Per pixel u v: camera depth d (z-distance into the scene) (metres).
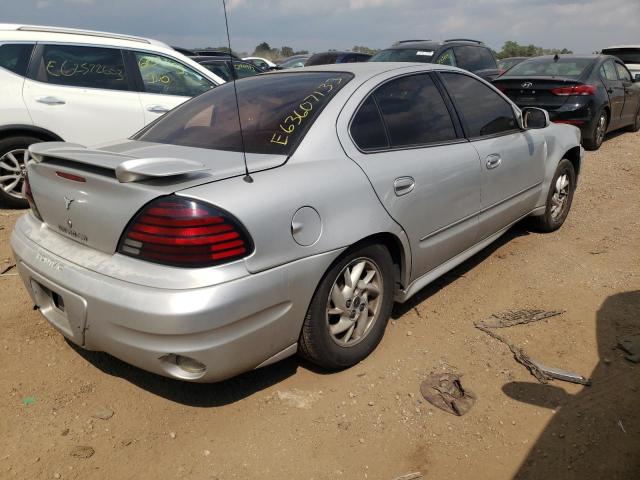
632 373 2.97
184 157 2.64
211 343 2.22
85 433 2.50
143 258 2.25
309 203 2.50
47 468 2.30
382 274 3.00
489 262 4.43
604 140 9.77
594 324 3.47
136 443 2.46
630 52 15.05
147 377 2.91
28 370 2.93
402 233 3.03
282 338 2.52
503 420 2.63
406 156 3.11
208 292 2.17
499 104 4.14
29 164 2.79
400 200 2.98
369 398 2.76
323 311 2.67
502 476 2.31
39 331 3.30
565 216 5.18
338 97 2.97
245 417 2.62
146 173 2.16
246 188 2.34
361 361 3.06
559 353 3.16
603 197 6.27
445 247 3.47
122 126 5.77
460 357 3.12
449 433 2.54
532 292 3.91
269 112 2.96
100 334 2.36
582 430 2.56
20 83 5.26
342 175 2.70
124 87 5.80
